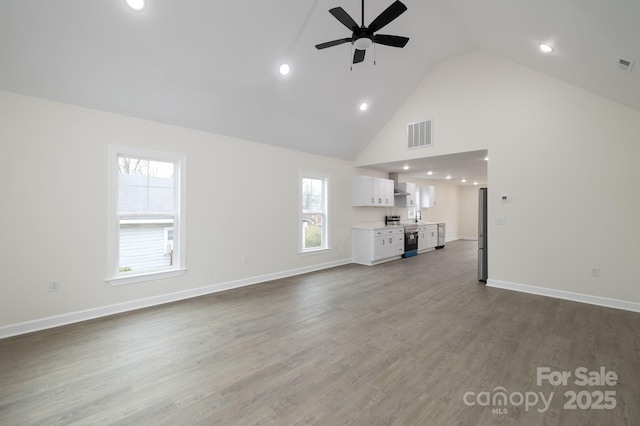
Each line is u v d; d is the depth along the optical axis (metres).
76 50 2.74
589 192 3.84
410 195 8.16
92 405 1.85
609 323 3.15
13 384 2.06
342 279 5.12
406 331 2.96
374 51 4.26
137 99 3.39
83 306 3.23
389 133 5.95
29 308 2.94
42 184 2.99
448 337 2.81
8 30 2.45
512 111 4.39
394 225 7.40
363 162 6.48
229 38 3.20
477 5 3.21
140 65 3.08
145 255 3.80
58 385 2.05
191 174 4.06
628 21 2.04
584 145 3.86
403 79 5.12
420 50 4.66
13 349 2.56
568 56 3.16
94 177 3.29
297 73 4.02
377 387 2.04
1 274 2.80
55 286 3.07
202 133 4.17
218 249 4.36
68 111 3.12
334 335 2.87
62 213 3.10
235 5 2.93
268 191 5.00
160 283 3.80
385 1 3.50
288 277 5.26
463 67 4.87
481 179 9.73
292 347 2.62
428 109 5.32
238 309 3.60
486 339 2.77
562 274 4.03
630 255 3.58
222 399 1.91
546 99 4.12
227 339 2.78
